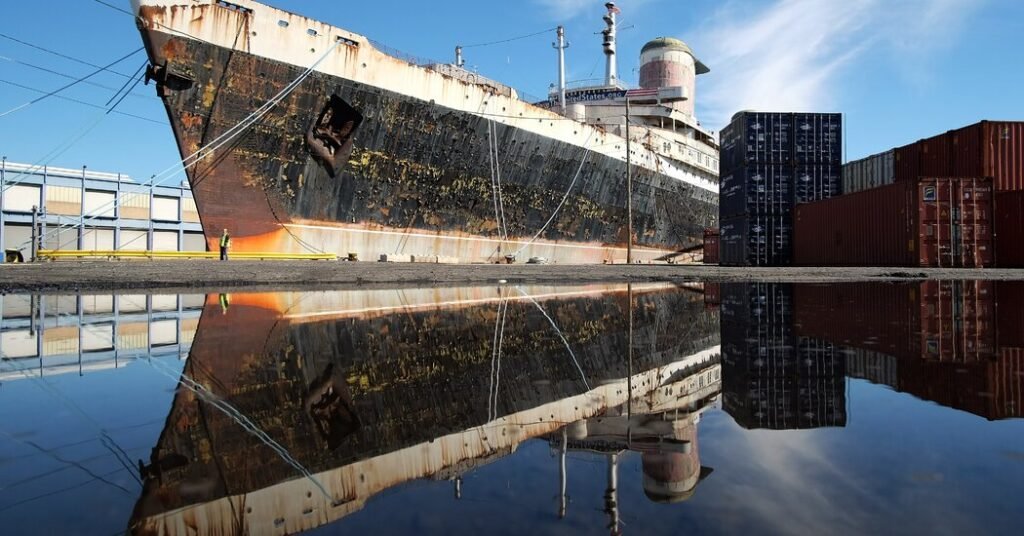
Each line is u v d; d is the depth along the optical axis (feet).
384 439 6.58
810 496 4.53
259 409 7.88
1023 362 11.14
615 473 5.25
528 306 24.11
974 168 78.38
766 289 35.09
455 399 8.63
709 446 6.06
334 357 12.24
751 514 4.17
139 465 5.55
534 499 4.64
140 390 8.94
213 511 4.45
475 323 18.29
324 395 8.78
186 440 6.42
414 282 39.93
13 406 7.89
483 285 38.37
